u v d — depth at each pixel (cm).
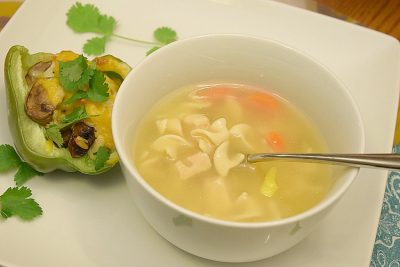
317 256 29
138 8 42
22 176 31
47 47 39
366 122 36
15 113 32
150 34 41
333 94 30
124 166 25
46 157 31
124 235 30
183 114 34
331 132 31
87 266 28
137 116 31
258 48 33
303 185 30
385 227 34
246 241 24
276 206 29
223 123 33
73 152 31
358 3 48
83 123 32
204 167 31
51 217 30
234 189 30
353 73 39
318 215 25
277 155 29
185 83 34
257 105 34
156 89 32
